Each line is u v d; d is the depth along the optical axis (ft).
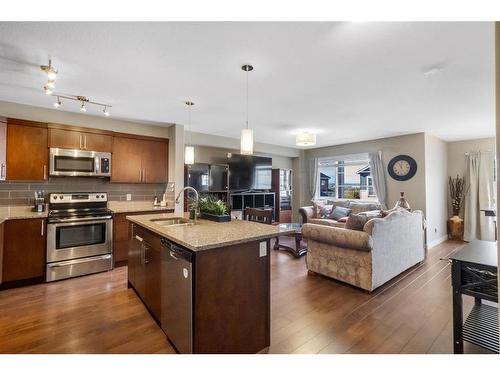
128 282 9.80
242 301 5.88
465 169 18.67
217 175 17.24
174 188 14.23
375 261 9.46
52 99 10.28
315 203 20.67
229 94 9.71
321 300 8.84
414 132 16.37
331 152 21.81
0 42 6.19
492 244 6.83
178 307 5.75
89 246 11.27
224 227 7.35
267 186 20.84
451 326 7.18
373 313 7.94
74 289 9.66
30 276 10.03
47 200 11.83
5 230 9.62
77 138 11.77
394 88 9.06
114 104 10.89
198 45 6.32
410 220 11.96
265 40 6.10
